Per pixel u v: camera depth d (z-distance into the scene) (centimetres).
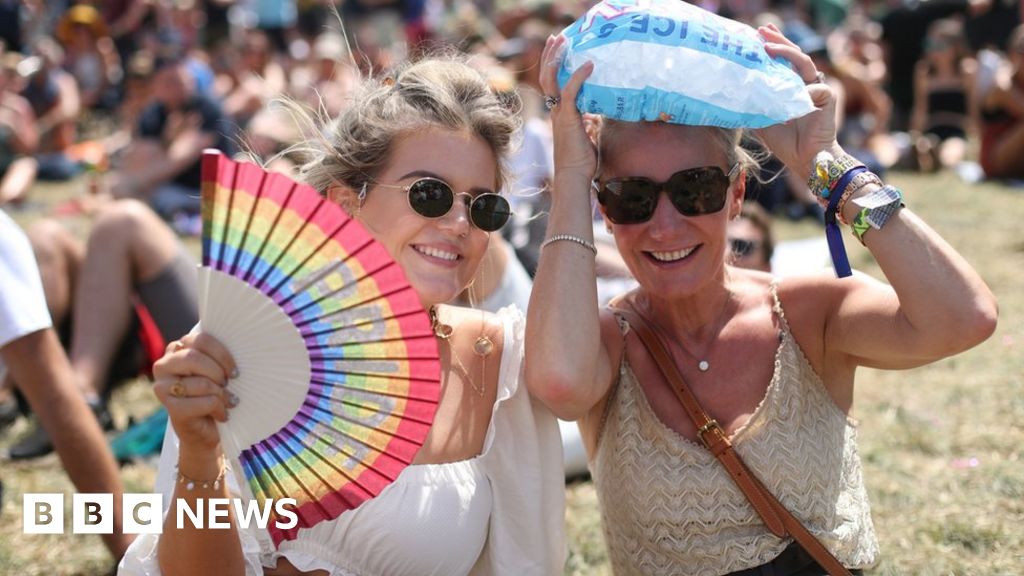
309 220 186
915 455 418
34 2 1633
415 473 246
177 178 930
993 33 1298
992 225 800
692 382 260
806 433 253
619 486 263
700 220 249
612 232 261
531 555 259
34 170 1042
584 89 243
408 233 242
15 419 495
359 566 244
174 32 1464
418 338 199
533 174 592
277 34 1573
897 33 1255
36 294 325
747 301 266
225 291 192
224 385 200
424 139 242
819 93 248
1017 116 998
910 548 345
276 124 790
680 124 248
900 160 1085
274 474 209
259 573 237
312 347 197
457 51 287
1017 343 529
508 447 258
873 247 242
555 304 244
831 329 259
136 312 485
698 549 253
